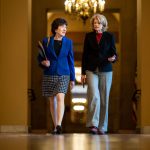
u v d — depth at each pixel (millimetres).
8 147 5180
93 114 9172
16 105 12516
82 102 27016
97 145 5586
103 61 9289
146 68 12672
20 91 12547
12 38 12641
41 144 5734
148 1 12750
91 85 9258
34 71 17984
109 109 20781
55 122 9156
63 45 9102
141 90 12680
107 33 9344
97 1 16656
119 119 18125
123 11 18359
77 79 27000
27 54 12609
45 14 18547
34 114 18141
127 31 18344
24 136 8125
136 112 14219
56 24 9109
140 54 12922
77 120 26578
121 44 18344
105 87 9391
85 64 9367
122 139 7066
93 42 9281
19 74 12562
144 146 5324
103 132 9461
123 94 18188
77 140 6770
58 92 9016
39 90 18000
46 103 18172
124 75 18250
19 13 12688
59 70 9039
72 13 16766
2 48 12633
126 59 18297
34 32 18469
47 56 9086
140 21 12930
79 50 25453
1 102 12523
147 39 12695
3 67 12578
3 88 12555
